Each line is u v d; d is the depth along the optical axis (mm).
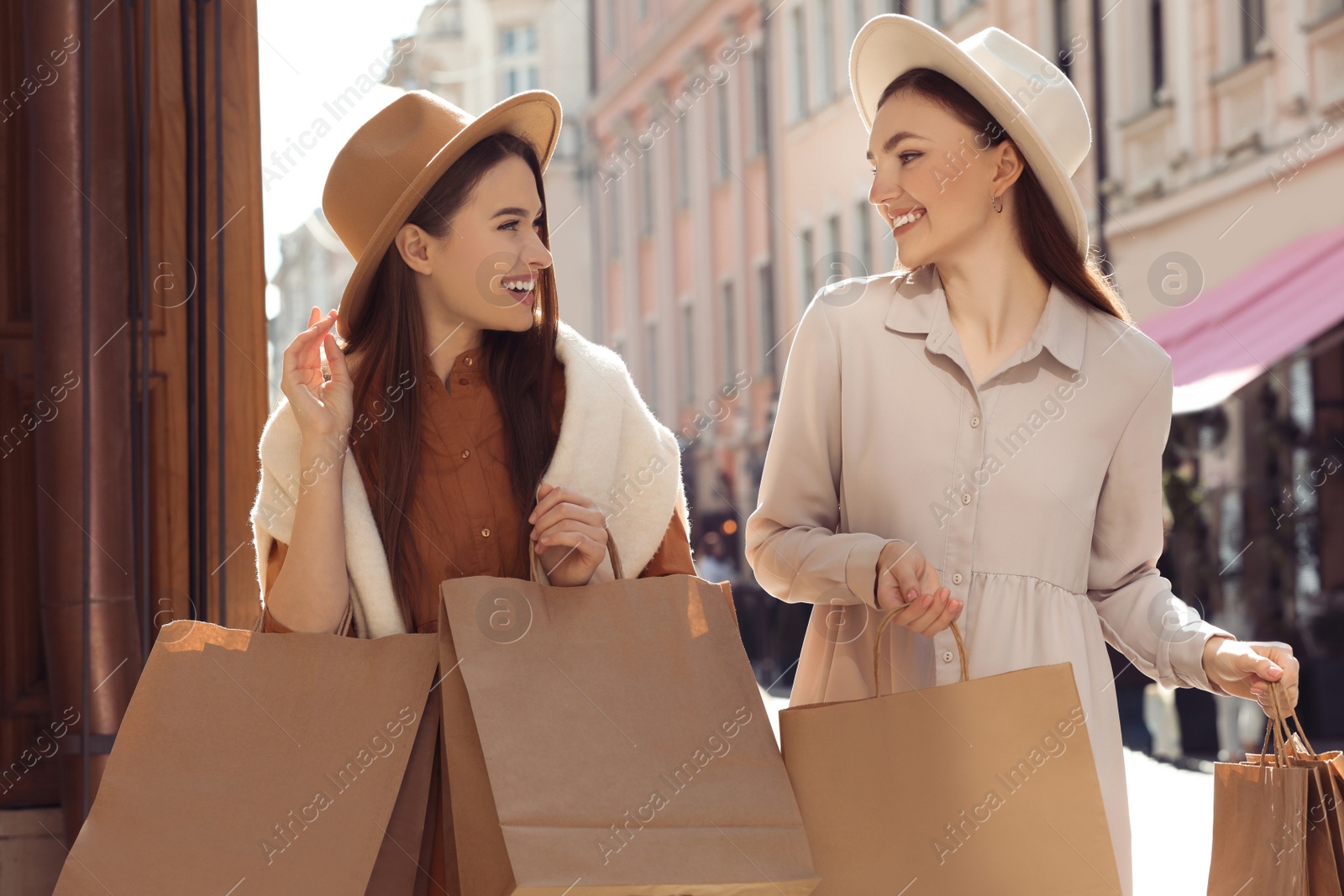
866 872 2934
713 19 37906
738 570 30406
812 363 3549
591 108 47906
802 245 33438
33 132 4508
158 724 2799
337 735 2836
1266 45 17875
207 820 2760
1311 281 16125
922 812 2930
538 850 2686
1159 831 8484
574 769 2781
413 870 2848
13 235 4691
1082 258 3514
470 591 2865
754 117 35969
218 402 4781
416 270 3238
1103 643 3418
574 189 49000
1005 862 2893
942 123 3359
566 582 3088
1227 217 18641
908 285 3570
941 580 3354
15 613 4672
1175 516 16031
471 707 2805
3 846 4543
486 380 3287
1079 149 3633
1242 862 3105
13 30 4707
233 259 4934
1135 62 20344
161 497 4816
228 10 4977
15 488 4684
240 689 2844
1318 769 3092
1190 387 15883
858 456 3490
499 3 49844
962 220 3369
